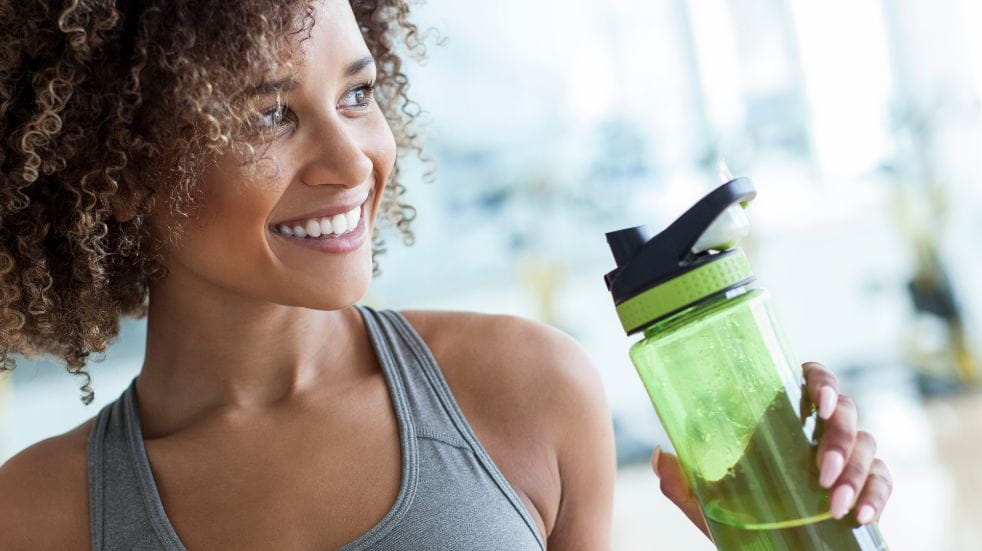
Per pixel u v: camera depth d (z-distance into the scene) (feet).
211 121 2.66
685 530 10.23
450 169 13.73
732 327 2.33
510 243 13.92
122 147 2.88
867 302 13.51
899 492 9.96
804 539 2.30
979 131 13.23
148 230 3.05
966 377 12.74
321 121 2.74
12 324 3.11
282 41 2.66
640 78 13.96
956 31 13.26
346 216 2.85
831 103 13.73
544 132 13.92
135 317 3.48
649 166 14.08
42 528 3.06
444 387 3.18
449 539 2.91
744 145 13.96
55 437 3.28
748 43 13.85
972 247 13.20
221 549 2.97
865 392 12.82
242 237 2.79
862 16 13.55
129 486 3.06
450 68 13.66
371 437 3.07
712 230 2.27
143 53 2.78
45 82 2.87
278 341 3.16
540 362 3.26
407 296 13.79
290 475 3.03
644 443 12.61
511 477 3.12
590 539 3.28
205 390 3.20
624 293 2.34
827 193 13.76
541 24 13.78
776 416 2.33
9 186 2.97
